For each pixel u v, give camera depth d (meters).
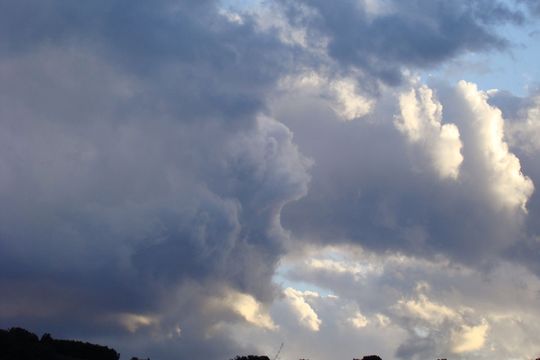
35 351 103.12
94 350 112.50
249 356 125.94
